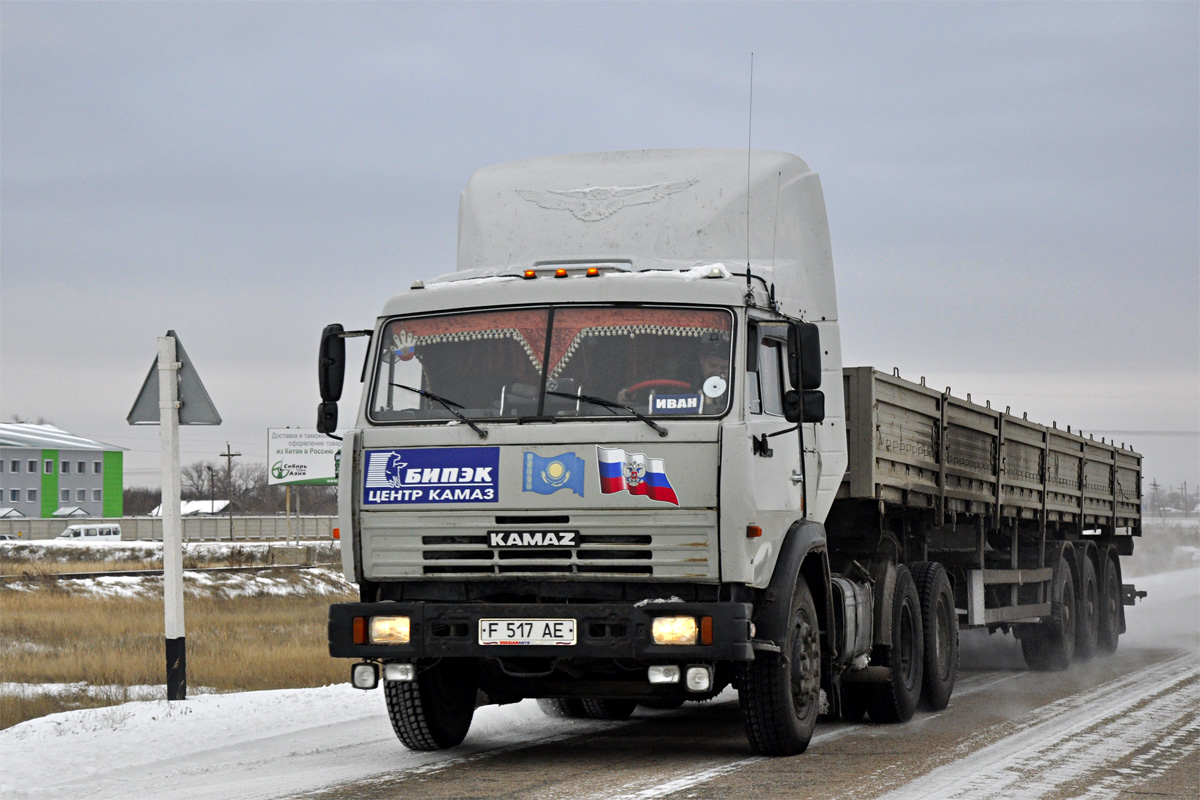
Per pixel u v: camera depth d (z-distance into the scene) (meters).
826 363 10.80
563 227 10.38
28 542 67.50
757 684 8.92
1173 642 22.56
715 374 8.44
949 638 13.09
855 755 9.20
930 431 13.44
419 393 8.84
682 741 10.12
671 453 8.29
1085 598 18.88
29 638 22.34
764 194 10.33
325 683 15.23
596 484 8.33
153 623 25.72
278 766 8.88
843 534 11.80
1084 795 7.48
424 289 9.05
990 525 15.84
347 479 8.81
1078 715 11.57
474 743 10.06
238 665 16.64
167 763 9.04
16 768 8.82
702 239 10.17
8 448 120.06
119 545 61.97
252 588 38.94
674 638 8.20
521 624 8.39
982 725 11.10
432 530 8.59
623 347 8.60
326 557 59.91
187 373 12.11
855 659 11.01
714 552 8.21
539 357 8.68
